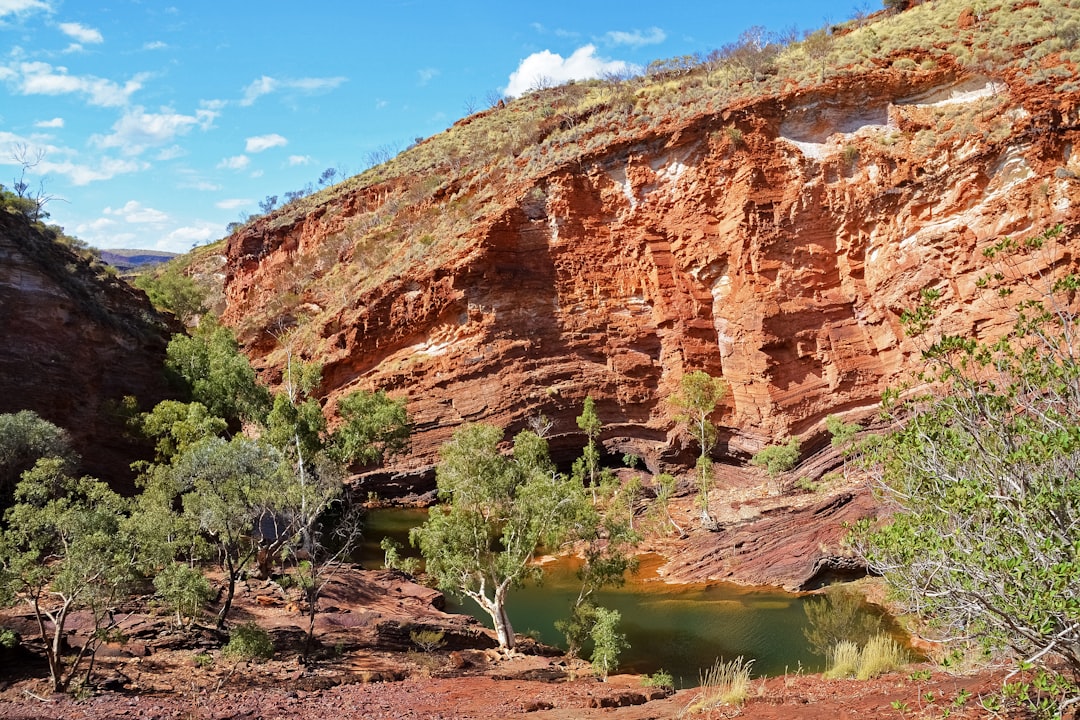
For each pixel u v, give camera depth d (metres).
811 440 40.31
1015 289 35.31
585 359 47.16
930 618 9.34
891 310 40.53
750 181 43.78
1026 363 8.81
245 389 40.47
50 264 36.41
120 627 17.92
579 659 21.95
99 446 36.34
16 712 12.59
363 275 59.91
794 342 42.16
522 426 46.00
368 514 44.59
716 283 45.38
